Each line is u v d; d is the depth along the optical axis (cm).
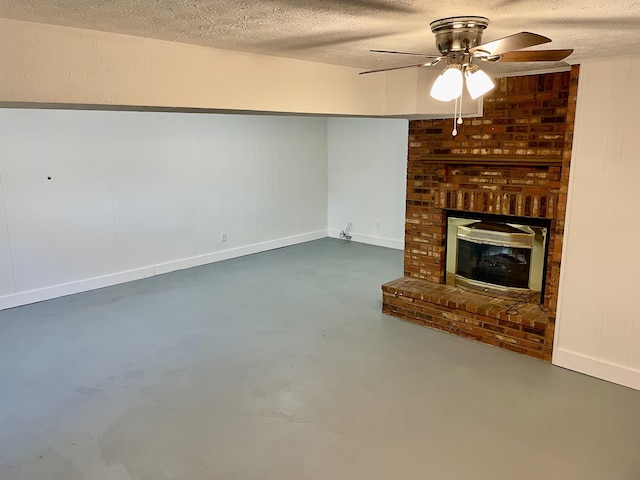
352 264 669
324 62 320
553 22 204
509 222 415
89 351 398
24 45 197
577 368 352
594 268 334
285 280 596
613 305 330
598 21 201
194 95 257
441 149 433
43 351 398
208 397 324
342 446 271
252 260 703
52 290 537
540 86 362
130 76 230
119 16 190
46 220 524
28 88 201
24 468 256
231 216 711
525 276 415
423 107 364
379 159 761
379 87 372
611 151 316
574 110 326
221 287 571
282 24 205
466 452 264
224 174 692
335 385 338
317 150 824
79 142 539
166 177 625
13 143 493
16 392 333
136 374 358
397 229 759
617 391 325
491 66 337
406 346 399
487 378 344
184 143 639
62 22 199
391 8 179
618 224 320
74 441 279
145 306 507
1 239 495
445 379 344
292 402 316
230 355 388
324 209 855
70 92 212
